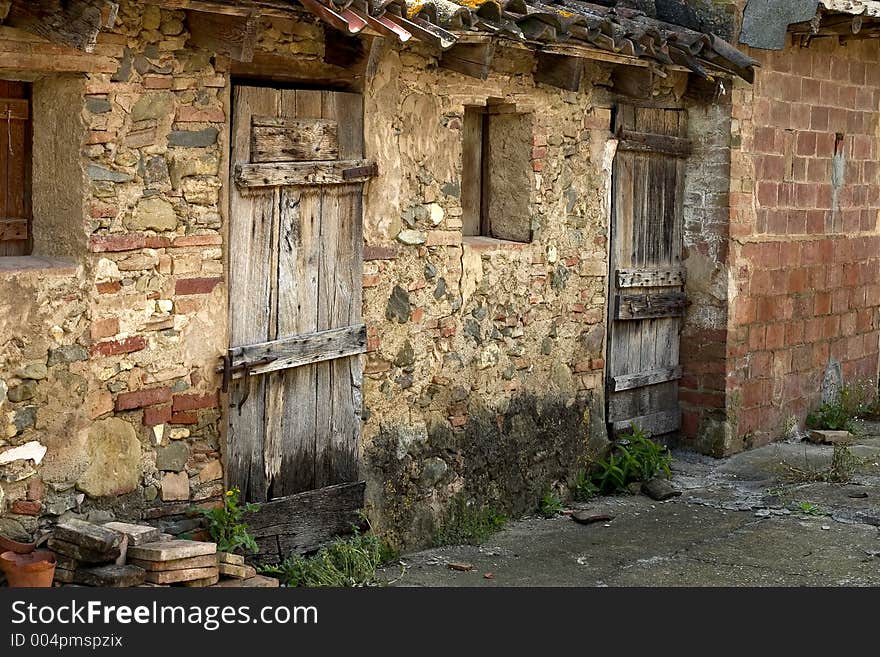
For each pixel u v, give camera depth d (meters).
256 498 6.14
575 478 8.27
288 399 6.27
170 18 5.52
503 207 7.79
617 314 8.67
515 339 7.69
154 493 5.67
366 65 6.36
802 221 9.91
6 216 5.40
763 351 9.63
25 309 5.11
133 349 5.52
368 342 6.68
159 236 5.59
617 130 8.38
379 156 6.62
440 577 6.50
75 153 5.27
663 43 7.61
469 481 7.41
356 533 6.64
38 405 5.18
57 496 5.29
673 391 9.41
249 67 6.09
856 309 10.81
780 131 9.52
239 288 5.97
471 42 6.57
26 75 5.20
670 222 9.17
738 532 7.51
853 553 7.08
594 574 6.64
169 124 5.59
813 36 9.49
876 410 10.94
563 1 8.02
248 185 5.92
